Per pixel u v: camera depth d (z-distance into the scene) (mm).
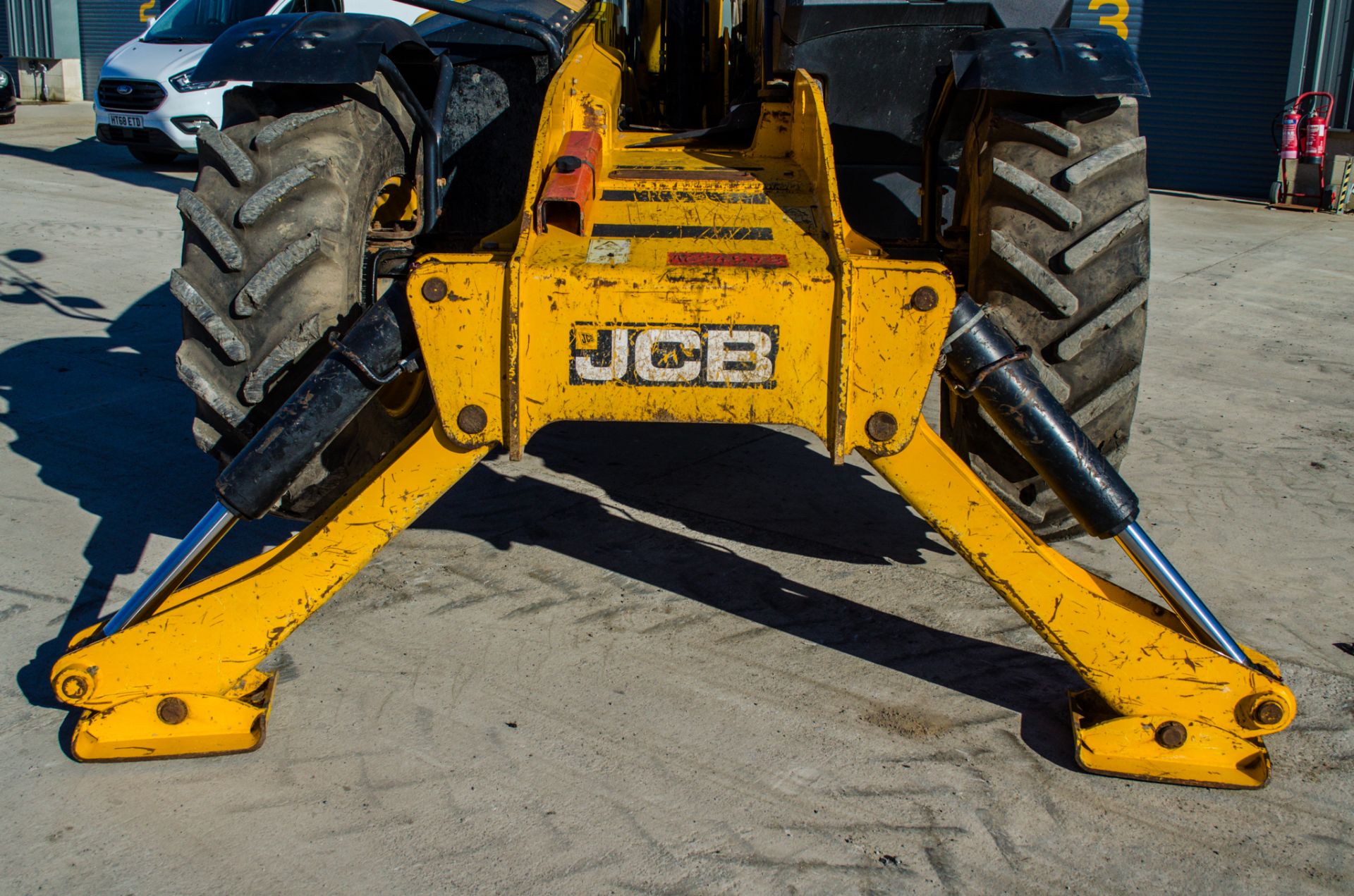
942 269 2254
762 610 3188
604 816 2316
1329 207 11609
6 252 7609
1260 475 4289
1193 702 2463
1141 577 3436
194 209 2826
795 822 2312
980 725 2658
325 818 2299
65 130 15062
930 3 3469
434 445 2414
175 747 2473
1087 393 2990
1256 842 2287
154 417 4672
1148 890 2152
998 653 2982
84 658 2457
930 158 3525
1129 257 2891
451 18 3646
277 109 2973
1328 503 4027
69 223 8641
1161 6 13211
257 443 2393
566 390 2324
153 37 11977
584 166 2658
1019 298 2910
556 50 3066
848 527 3781
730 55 5375
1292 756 2570
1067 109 2945
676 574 3393
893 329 2273
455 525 3699
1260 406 5152
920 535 3732
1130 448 4566
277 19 2979
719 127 3676
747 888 2131
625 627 3070
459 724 2619
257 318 2816
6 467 4086
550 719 2646
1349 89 12008
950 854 2230
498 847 2225
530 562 3447
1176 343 6246
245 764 2467
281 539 3607
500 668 2859
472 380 2324
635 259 2393
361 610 3133
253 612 2477
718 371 2307
